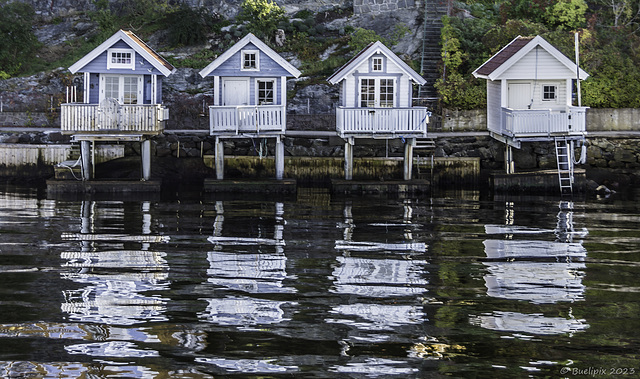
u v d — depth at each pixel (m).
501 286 18.77
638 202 31.84
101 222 25.86
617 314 16.73
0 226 24.83
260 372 13.55
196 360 13.98
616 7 45.72
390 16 46.47
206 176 36.97
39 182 35.53
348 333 15.40
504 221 27.23
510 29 42.34
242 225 25.80
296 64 43.34
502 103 35.03
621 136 37.59
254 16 45.41
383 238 24.06
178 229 24.89
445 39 42.72
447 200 32.06
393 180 34.03
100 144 36.34
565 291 18.42
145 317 16.09
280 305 17.02
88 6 51.19
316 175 36.62
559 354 14.52
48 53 46.06
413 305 17.20
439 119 39.03
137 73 33.03
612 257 21.86
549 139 33.94
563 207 30.48
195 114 39.62
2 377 13.11
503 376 13.55
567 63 34.44
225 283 18.64
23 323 15.61
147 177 33.38
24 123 39.38
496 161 37.34
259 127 32.97
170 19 47.41
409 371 13.70
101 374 13.34
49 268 19.67
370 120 33.03
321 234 24.52
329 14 48.03
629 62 41.41
